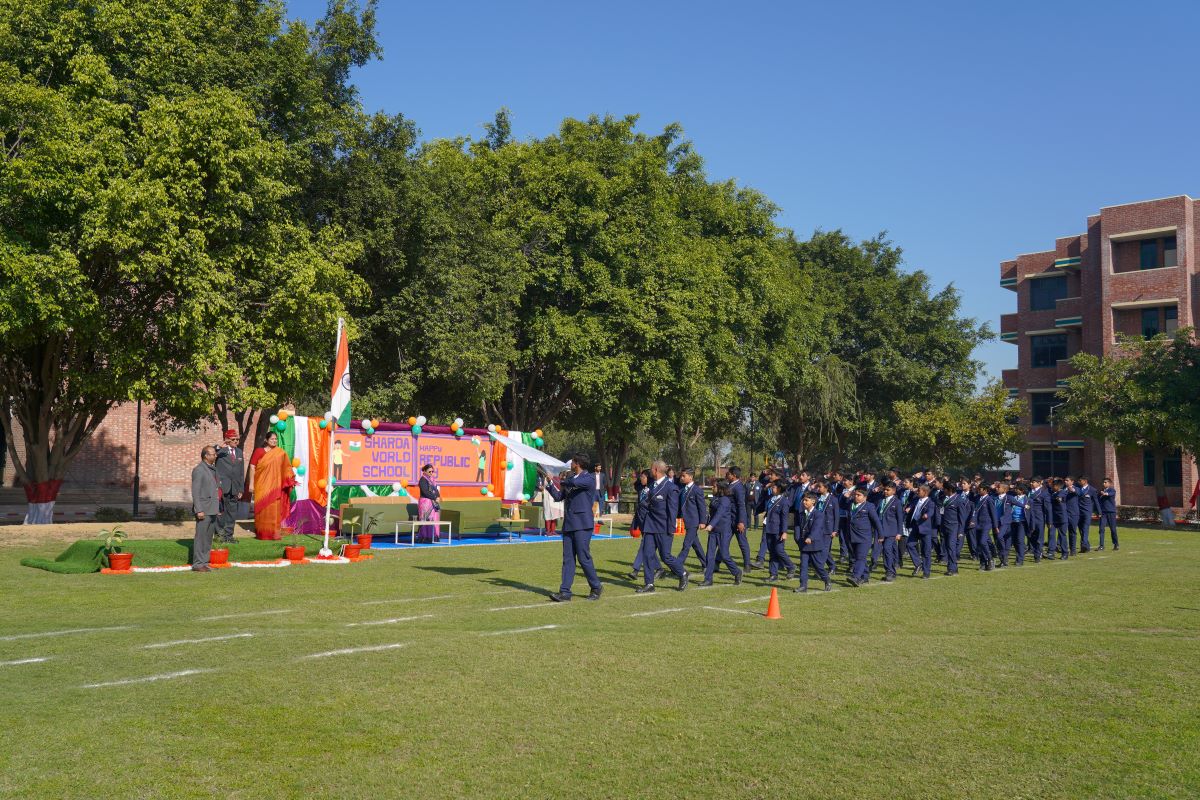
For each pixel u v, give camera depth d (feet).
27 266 58.08
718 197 123.34
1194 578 59.00
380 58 88.58
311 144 80.07
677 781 18.76
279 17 80.64
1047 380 171.22
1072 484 80.59
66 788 17.57
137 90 69.41
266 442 68.28
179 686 25.17
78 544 51.44
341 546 63.87
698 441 184.55
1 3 65.46
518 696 24.89
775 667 29.19
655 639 33.40
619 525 100.32
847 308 172.35
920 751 21.06
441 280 87.81
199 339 66.13
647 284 101.55
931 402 170.50
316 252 73.72
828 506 49.39
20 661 28.02
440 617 37.50
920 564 59.62
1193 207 148.05
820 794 18.24
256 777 18.42
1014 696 26.32
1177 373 122.62
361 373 92.99
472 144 108.37
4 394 72.95
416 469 79.71
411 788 18.03
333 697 24.36
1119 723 23.70
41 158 59.57
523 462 86.48
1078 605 45.83
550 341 97.60
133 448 128.67
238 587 45.06
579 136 107.55
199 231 65.05
